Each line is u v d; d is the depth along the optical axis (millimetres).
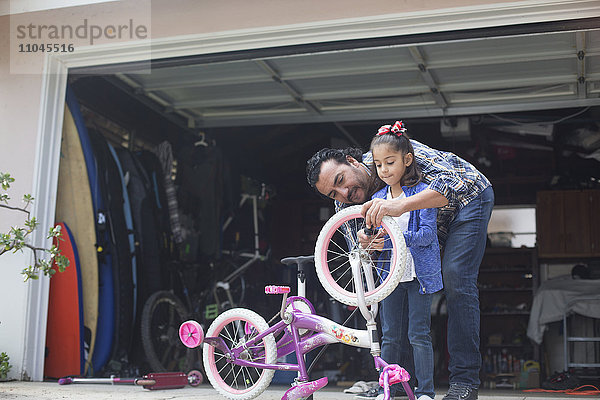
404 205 2393
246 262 6625
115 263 4793
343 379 6172
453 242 2686
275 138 7641
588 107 6363
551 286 6551
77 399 2941
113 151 5133
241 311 2799
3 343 3996
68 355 4172
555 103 5785
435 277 2541
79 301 4238
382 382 2207
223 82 5496
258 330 2744
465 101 5938
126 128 5922
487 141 7684
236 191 6871
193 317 5551
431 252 2557
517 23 3479
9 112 4270
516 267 7559
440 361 6535
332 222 2479
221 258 6242
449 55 4797
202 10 4066
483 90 5633
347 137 7438
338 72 5188
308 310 2695
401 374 2217
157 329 5109
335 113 6316
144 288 5246
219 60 4121
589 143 7195
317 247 2500
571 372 5887
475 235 2670
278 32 3883
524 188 8055
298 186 8641
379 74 5258
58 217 4484
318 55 4840
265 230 7309
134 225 5312
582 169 7465
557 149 7496
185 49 4098
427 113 6137
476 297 2664
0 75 4324
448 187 2471
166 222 5875
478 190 2693
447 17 3578
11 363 3965
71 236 4309
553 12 3412
